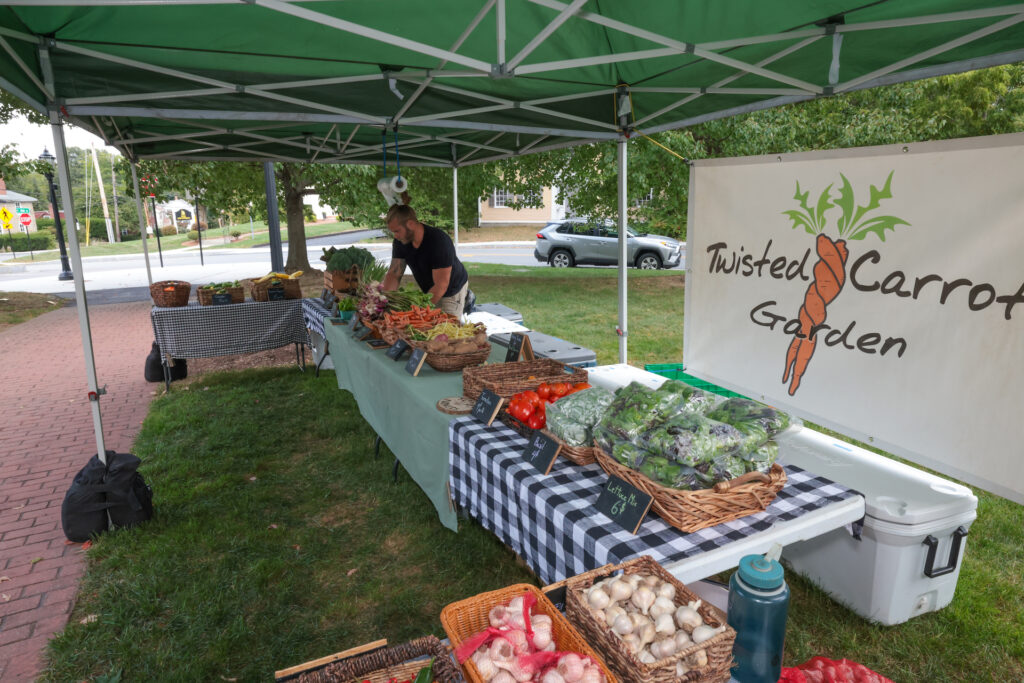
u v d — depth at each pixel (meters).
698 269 3.60
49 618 2.95
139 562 3.34
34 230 46.16
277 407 5.91
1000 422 2.21
